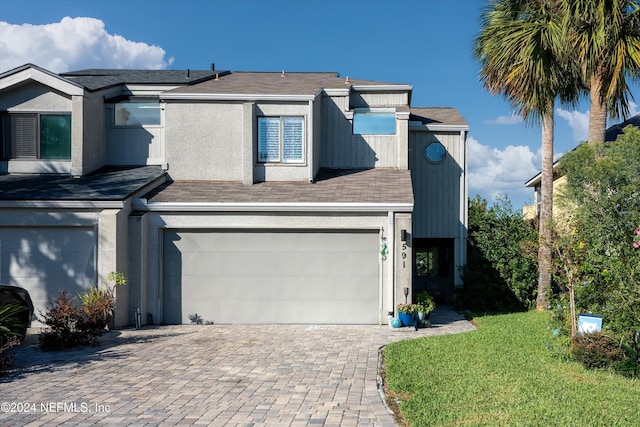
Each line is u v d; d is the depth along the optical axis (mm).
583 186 10680
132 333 13203
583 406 7180
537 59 15031
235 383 8594
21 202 13820
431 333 13109
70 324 11586
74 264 14031
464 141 18797
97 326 11938
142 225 14320
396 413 7172
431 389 8016
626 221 10086
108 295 13539
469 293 17641
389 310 14289
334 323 14609
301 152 16500
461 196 18734
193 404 7535
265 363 9953
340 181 16500
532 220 18734
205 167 16578
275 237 14750
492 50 16094
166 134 16562
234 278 14734
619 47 13656
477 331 12844
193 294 14727
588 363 9156
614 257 10016
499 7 16422
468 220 19141
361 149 18172
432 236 18734
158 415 7074
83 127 16250
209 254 14773
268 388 8312
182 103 16594
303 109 16469
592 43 13797
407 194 14930
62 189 14766
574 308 10656
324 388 8312
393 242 14305
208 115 16578
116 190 14648
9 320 10508
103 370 9484
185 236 14789
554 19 14945
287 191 15461
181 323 14688
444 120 19609
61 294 12500
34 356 10703
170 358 10414
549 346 10461
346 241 14680
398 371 9062
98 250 13805
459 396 7648
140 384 8562
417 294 14688
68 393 8055
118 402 7625
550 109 16234
